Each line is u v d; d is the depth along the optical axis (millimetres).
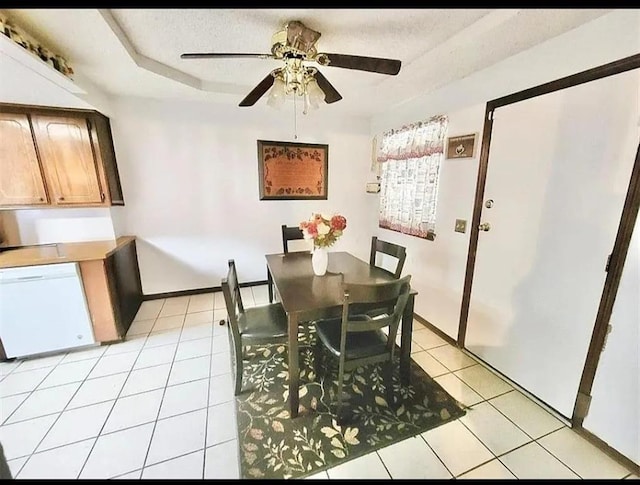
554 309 1662
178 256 3316
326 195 3752
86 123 2438
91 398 1804
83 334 2268
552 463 1406
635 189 1287
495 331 2055
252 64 2193
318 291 1773
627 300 1352
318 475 1346
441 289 2557
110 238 2787
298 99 3020
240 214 3455
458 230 2314
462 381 1971
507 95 1865
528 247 1781
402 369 1882
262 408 1727
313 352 2203
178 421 1638
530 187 1744
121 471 1361
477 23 1569
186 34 1706
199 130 3102
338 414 1620
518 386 1912
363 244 4062
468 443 1507
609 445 1450
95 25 1496
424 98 2678
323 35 1718
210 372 2059
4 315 2043
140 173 2988
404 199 3018
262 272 3723
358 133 3738
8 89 1999
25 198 2371
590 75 1416
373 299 1457
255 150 3352
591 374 1501
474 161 2133
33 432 1564
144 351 2307
